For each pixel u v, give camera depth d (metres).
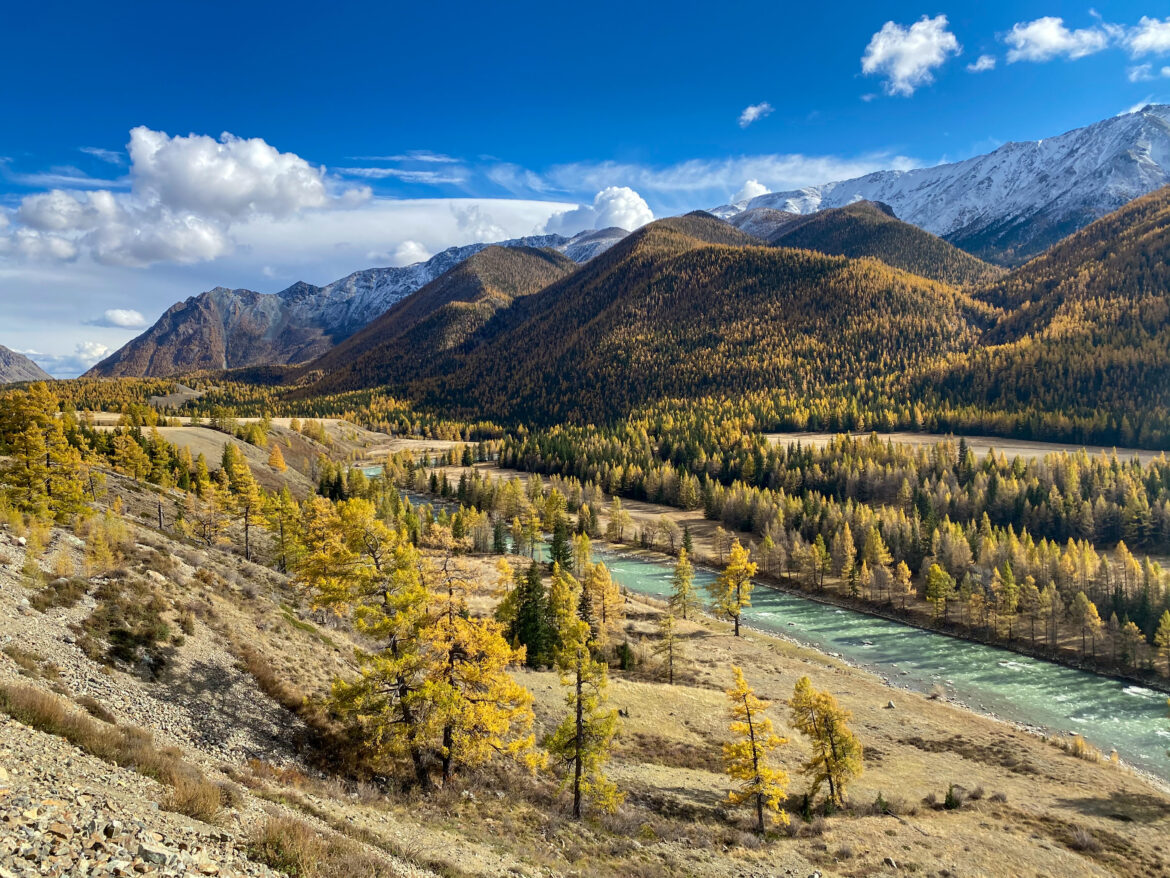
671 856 28.84
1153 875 33.56
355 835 18.58
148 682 25.55
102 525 37.84
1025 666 78.56
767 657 76.31
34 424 50.72
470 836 23.42
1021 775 48.50
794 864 30.56
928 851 33.72
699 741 48.16
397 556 33.00
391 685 29.67
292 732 28.16
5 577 27.64
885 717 59.56
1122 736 59.19
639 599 98.12
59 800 12.05
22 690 17.09
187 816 14.13
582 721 32.28
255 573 52.53
